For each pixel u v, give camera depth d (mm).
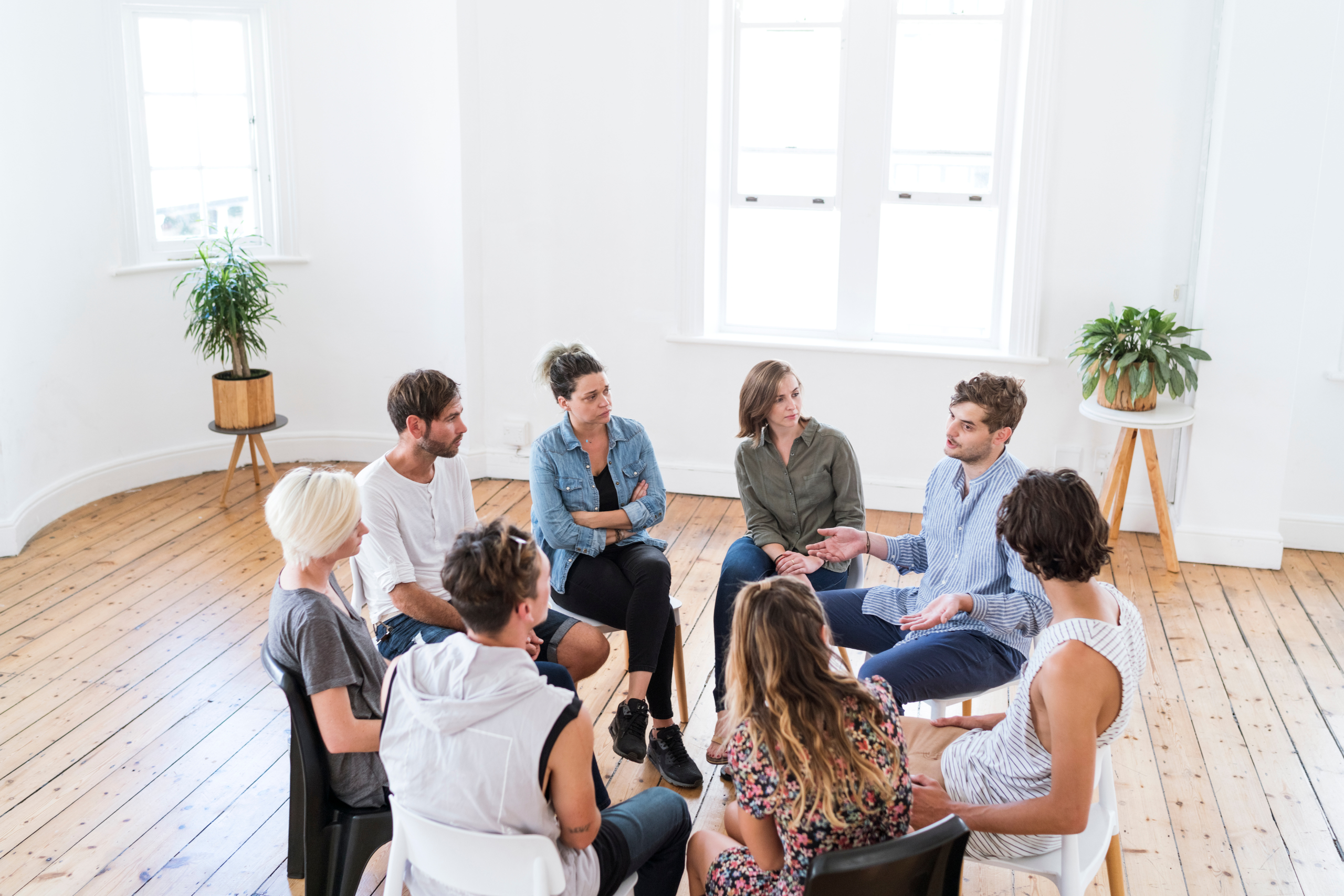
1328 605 4051
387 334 5504
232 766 3010
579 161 5004
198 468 5504
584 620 3035
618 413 5289
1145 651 1896
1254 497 4371
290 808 2354
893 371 4906
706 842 2055
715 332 5238
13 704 3301
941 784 2070
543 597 1847
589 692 3410
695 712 3301
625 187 4992
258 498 5156
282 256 5461
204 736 3152
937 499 2729
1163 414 4234
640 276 5082
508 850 1742
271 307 5379
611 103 4902
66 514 4902
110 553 4484
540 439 3072
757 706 1725
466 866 1786
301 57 5219
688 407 5199
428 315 5406
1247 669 3564
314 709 2125
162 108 5184
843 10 4766
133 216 5113
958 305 4992
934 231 4934
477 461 5473
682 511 5070
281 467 5629
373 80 5168
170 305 5270
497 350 5340
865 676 2512
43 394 4723
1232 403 4297
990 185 4812
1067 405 4742
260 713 3285
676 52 4762
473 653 1778
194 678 3484
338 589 2328
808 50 4852
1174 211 4441
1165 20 4266
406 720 1807
